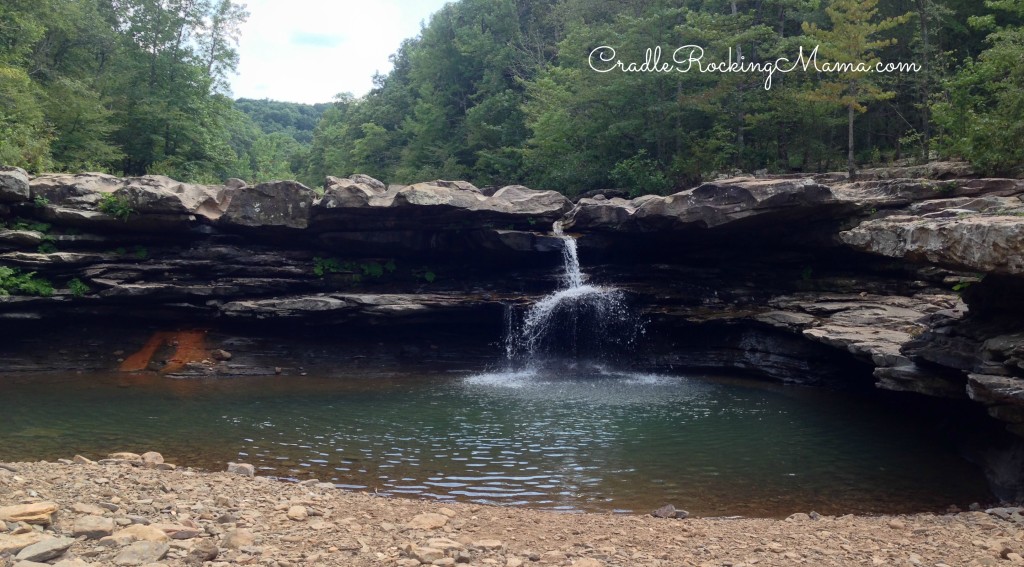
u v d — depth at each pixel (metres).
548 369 22.73
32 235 21.14
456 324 24.53
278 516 7.10
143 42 43.22
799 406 16.98
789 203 20.22
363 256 24.77
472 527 7.65
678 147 34.53
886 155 36.12
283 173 81.00
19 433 13.51
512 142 49.03
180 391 18.23
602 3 48.88
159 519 6.42
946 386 12.80
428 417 15.54
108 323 22.69
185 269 22.70
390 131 73.94
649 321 23.36
